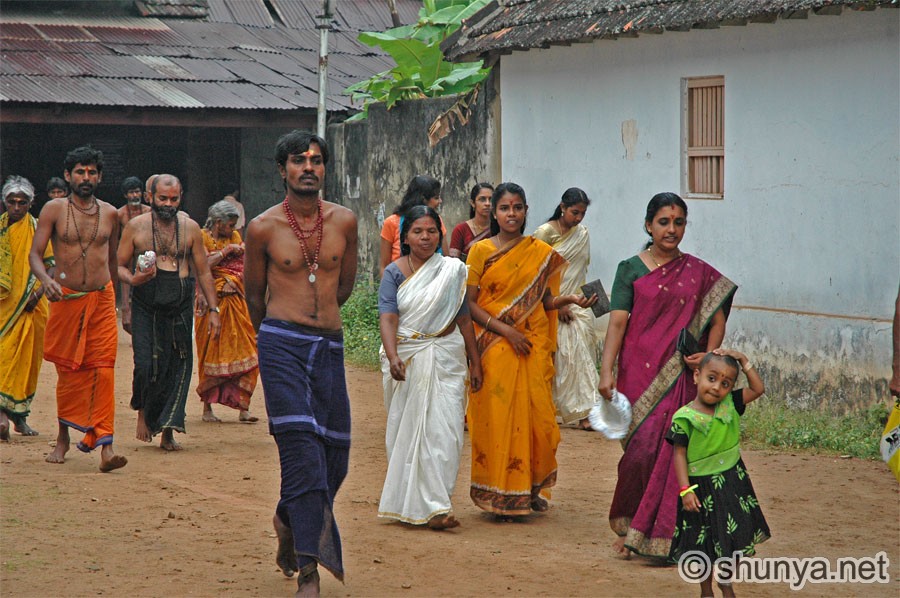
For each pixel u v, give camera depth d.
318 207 6.71
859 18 11.74
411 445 8.02
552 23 15.61
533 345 8.31
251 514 8.33
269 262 6.67
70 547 7.34
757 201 13.11
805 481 9.66
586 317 12.18
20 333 11.36
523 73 16.69
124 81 22.02
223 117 22.30
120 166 25.27
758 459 10.65
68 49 23.12
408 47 18.92
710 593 6.39
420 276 8.05
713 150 13.75
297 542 6.25
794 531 7.99
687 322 7.24
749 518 6.44
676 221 7.32
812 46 12.30
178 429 10.91
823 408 12.30
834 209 12.16
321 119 21.61
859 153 11.85
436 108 18.64
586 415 12.01
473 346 8.24
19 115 20.42
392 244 12.27
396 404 8.13
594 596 6.43
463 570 6.95
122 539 7.56
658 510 6.97
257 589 6.51
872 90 11.67
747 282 13.30
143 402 10.80
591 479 9.84
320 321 6.66
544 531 8.02
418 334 8.02
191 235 10.80
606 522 8.31
